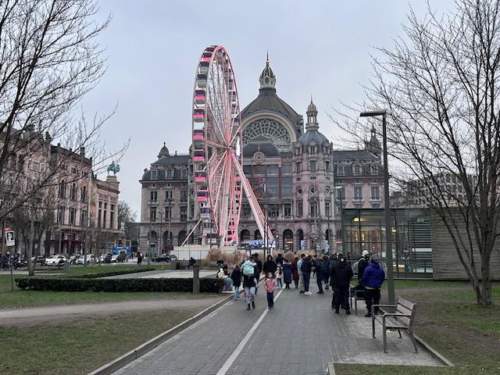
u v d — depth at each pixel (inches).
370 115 773.9
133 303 925.8
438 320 654.5
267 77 5895.7
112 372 409.7
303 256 1231.5
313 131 5290.4
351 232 1740.9
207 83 2079.2
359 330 623.2
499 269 1405.0
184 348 512.7
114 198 4872.0
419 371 379.9
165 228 5890.8
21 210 1729.8
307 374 401.1
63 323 653.9
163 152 6402.6
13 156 661.9
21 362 424.5
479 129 781.3
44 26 529.3
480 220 790.5
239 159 2891.2
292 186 5251.0
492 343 503.2
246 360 454.0
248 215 5265.8
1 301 962.7
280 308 867.4
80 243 3826.3
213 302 936.9
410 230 1598.2
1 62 522.6
